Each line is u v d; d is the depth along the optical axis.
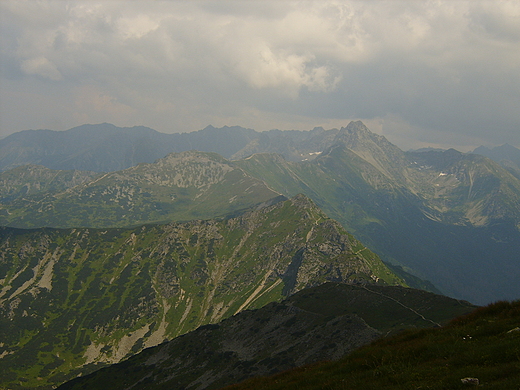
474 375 30.84
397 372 36.78
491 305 50.34
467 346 38.38
